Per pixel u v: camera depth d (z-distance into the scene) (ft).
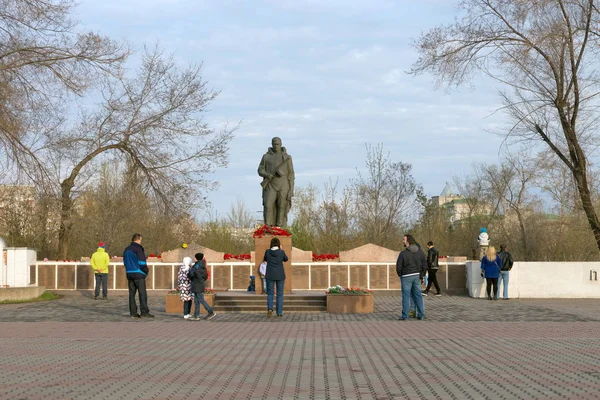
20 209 135.23
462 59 109.60
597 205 133.90
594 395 31.19
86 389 32.83
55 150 106.73
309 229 176.55
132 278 70.79
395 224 194.70
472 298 98.32
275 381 34.68
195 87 126.52
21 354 43.88
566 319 67.82
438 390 32.35
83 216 150.92
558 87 107.86
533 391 32.04
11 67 96.22
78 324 63.57
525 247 147.13
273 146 90.17
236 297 80.02
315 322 65.41
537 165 113.19
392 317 71.00
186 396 31.24
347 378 35.42
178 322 65.92
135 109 124.98
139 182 126.21
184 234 155.94
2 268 99.30
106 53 103.96
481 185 216.33
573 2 103.55
